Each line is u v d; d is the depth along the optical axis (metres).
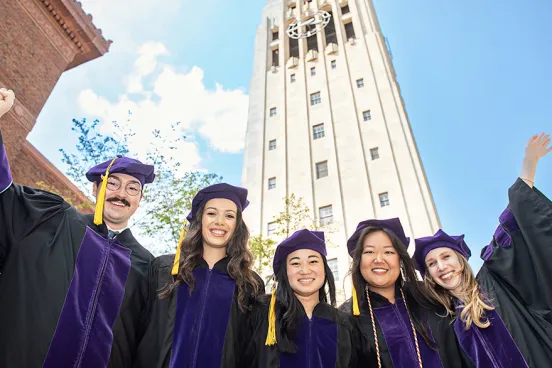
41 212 2.65
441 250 3.39
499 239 3.39
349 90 23.44
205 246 3.26
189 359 2.57
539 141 3.34
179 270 2.96
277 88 26.08
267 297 3.24
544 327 2.91
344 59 25.41
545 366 2.75
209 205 3.25
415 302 3.34
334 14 29.28
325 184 19.59
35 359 2.17
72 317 2.39
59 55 10.65
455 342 3.11
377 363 3.00
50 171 8.87
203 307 2.84
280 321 2.96
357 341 3.14
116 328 2.58
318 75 25.53
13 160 8.42
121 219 3.09
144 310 2.86
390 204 17.72
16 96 9.12
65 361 2.25
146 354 2.62
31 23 9.89
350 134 21.22
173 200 9.21
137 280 2.88
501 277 3.27
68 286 2.48
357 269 3.42
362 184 18.81
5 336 2.17
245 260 3.26
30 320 2.26
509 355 2.87
